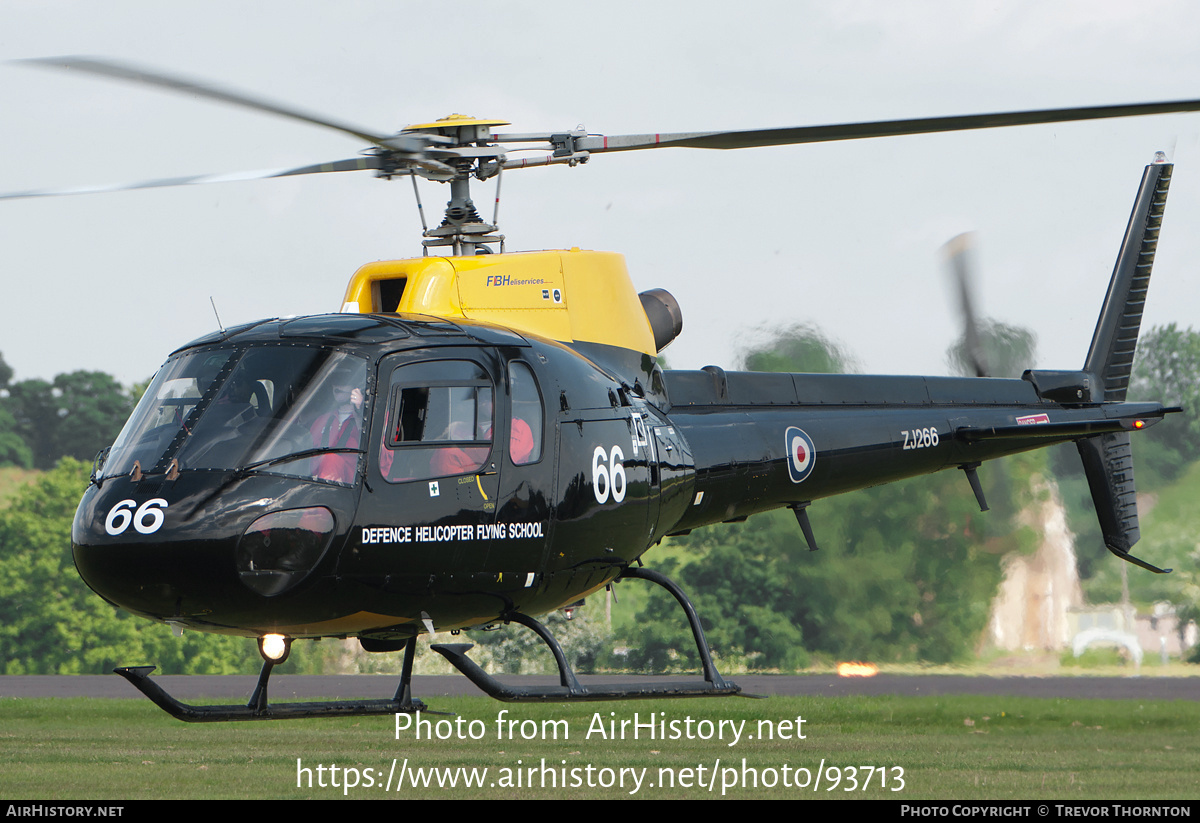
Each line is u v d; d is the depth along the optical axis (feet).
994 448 152.87
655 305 126.00
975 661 419.13
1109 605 435.53
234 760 153.79
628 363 116.57
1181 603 430.20
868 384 143.84
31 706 223.10
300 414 91.30
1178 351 571.69
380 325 98.07
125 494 89.66
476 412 97.25
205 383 94.32
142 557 87.40
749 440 126.93
